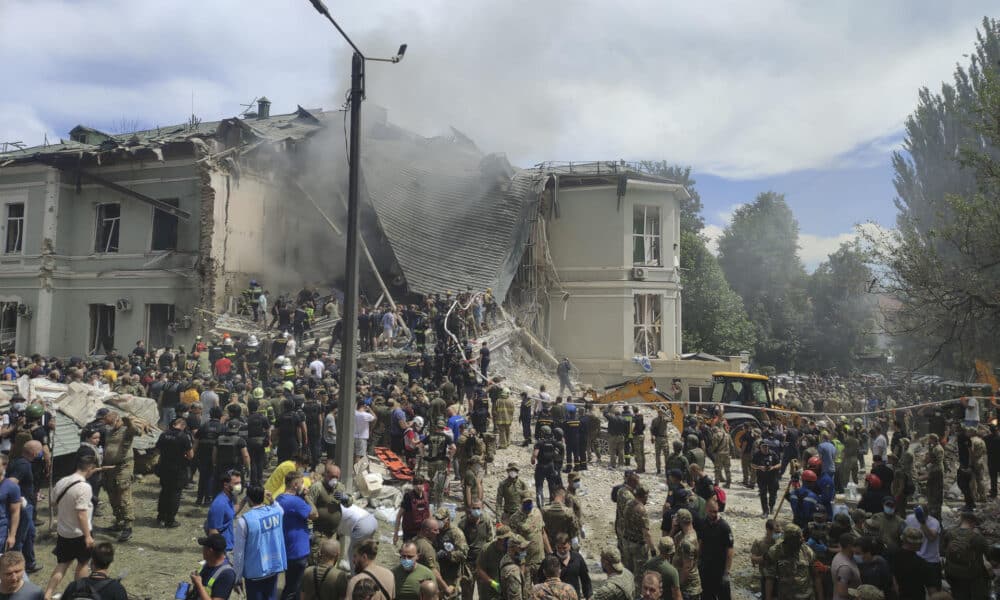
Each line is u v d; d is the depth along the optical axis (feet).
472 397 60.90
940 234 55.16
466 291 80.53
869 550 24.35
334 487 27.02
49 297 86.48
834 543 25.31
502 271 87.10
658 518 42.57
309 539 26.22
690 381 93.50
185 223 82.58
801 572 23.95
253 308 79.20
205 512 36.88
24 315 86.22
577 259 100.89
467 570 25.85
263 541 22.30
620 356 97.76
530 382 79.71
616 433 55.26
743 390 68.74
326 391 47.85
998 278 54.90
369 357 67.87
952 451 62.54
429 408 47.42
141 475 43.01
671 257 101.81
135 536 32.91
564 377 75.82
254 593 22.21
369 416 44.37
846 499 49.19
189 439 35.22
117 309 84.53
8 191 90.02
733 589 32.12
